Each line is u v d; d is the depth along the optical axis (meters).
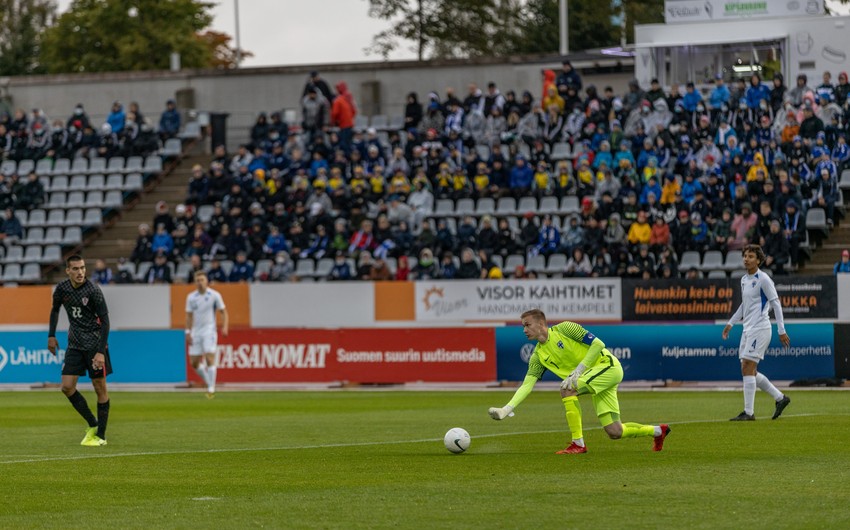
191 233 99.25
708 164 89.50
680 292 75.94
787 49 105.25
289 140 106.38
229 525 23.31
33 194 109.94
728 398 60.53
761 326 45.72
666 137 94.38
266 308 84.69
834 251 90.00
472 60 119.88
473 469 31.56
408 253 90.88
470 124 103.06
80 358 39.97
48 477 30.92
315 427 46.94
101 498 27.08
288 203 98.44
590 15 173.00
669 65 108.88
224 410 57.41
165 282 94.94
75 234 108.75
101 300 40.06
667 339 72.75
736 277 81.81
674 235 86.62
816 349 70.44
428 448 37.75
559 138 101.69
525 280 79.69
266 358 77.38
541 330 33.94
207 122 120.69
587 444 37.84
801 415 48.41
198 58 183.12
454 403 60.53
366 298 83.25
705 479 29.03
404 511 24.69
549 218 90.50
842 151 94.06
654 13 175.88
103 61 179.50
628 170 90.56
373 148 100.94
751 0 106.06
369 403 61.38
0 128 116.75
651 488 27.52
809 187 90.56
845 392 64.44
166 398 67.31
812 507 24.73
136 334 79.25
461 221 93.75
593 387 34.03
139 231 107.94
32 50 194.88
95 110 129.75
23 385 80.19
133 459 35.31
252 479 30.11
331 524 23.28
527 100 103.69
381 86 122.56
